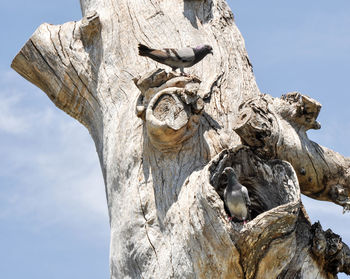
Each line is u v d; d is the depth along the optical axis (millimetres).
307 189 11617
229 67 12305
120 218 10719
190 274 9336
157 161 10633
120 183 11000
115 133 11484
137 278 10055
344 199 11500
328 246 10125
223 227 8875
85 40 12992
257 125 10312
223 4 13586
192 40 12438
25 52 13281
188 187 9969
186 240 9453
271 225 8828
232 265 9055
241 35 13383
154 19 12789
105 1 13359
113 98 12047
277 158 10766
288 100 11281
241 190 9648
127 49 12477
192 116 10523
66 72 12844
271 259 9109
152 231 10125
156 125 10242
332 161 11352
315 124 11281
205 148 10664
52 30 13219
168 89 10445
